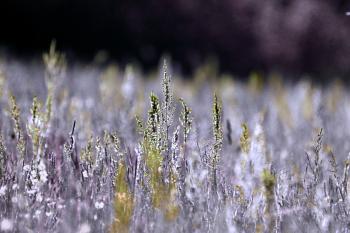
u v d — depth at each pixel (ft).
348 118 49.11
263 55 144.36
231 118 40.14
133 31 140.05
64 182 23.02
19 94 43.34
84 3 137.18
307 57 145.28
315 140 25.77
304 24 144.97
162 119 23.54
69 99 42.04
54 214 21.52
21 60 98.32
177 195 22.26
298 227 21.94
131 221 20.92
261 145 24.21
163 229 20.56
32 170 22.70
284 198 23.61
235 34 144.97
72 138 24.03
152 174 22.29
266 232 21.56
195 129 26.00
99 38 138.72
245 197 22.70
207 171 22.76
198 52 142.72
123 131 31.24
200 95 68.18
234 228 20.54
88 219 21.30
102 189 22.54
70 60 108.47
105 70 90.43
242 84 107.96
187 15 143.33
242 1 145.38
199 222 20.88
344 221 22.47
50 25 135.95
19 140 23.99
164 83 23.99
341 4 150.41
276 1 149.48
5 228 20.01
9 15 132.98
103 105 42.80
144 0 142.41
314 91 54.80
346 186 23.81
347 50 145.07
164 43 141.79
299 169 28.58
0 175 22.84
